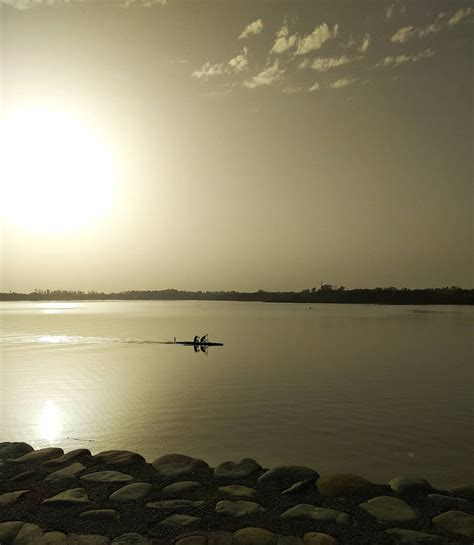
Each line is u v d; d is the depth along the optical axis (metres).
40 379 36.19
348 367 41.78
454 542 6.01
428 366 42.16
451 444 19.16
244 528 6.34
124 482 8.01
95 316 174.88
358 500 7.32
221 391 30.67
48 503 7.13
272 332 86.75
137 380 35.50
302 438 20.05
